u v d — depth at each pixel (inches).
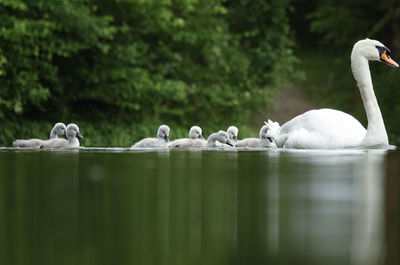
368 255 367.6
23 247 390.9
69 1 1924.2
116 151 1205.1
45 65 1947.6
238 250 383.9
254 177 688.4
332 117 1144.2
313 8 3897.6
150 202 533.3
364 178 669.3
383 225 441.4
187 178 685.3
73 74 2106.3
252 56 2647.6
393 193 570.9
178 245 395.2
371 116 1111.6
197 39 2297.0
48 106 2100.1
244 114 2415.1
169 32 2210.9
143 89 2073.1
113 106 2186.3
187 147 1370.6
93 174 725.3
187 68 2326.5
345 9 3373.5
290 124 1197.7
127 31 2155.5
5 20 1845.5
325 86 3302.2
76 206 513.0
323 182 639.1
